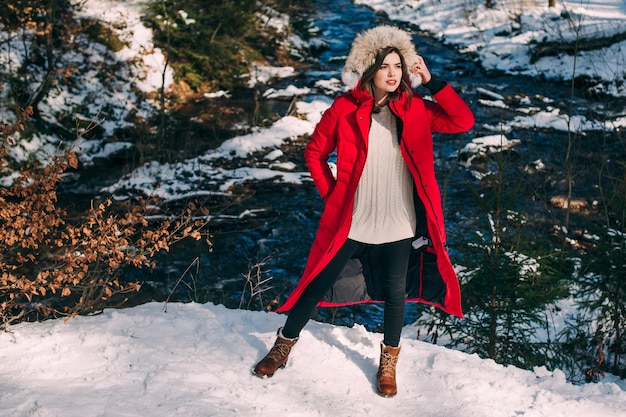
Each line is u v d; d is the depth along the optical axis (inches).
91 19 702.5
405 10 1046.4
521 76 812.6
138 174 537.6
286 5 917.2
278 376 148.9
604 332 268.8
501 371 159.8
